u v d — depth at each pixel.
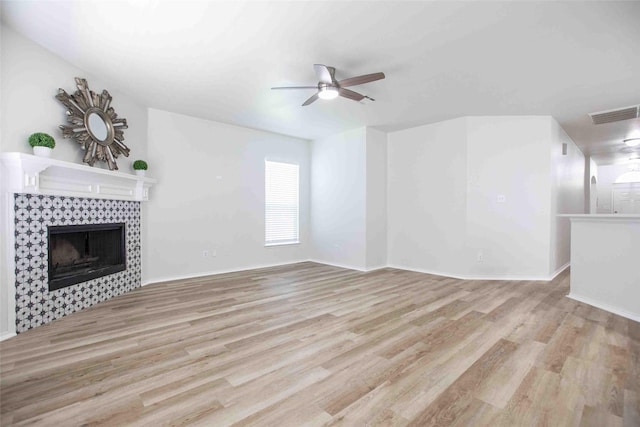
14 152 2.61
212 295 3.97
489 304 3.60
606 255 3.38
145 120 4.54
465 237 4.98
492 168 4.93
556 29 2.61
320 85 3.23
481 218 4.95
